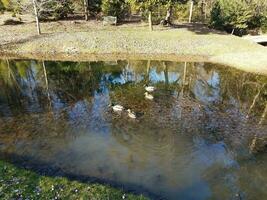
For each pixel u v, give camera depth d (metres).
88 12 56.84
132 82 30.81
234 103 25.88
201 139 19.70
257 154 18.14
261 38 50.47
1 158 16.97
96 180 15.21
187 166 16.75
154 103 25.31
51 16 53.59
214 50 42.06
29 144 18.61
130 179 15.40
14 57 39.22
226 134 20.45
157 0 45.00
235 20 55.28
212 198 14.37
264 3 65.25
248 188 15.22
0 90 28.36
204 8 72.31
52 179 14.59
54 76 32.53
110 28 49.09
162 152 18.02
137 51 42.00
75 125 21.17
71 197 13.14
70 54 40.81
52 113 23.14
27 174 14.97
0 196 12.91
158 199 14.03
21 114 22.95
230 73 34.25
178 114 23.30
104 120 21.97
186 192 14.66
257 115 23.58
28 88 28.81
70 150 17.98
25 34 44.56
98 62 38.09
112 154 17.62
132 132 20.31
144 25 51.72
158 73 34.16
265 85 30.55
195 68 36.22
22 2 51.00
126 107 24.34
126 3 52.88
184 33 47.19
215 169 16.59
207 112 23.83
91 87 29.16
